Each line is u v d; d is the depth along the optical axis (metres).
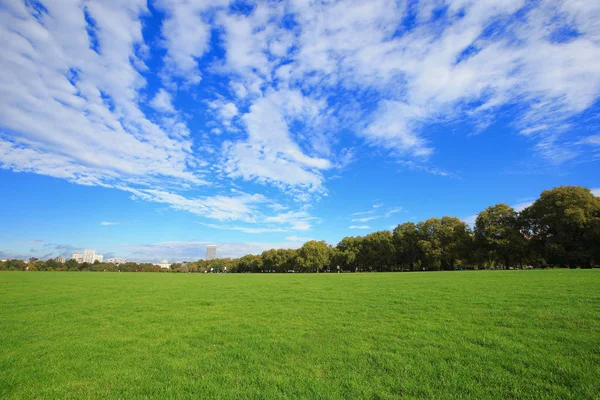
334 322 13.71
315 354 9.48
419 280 35.56
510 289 21.52
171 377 8.03
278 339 11.22
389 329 12.00
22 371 8.58
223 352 9.95
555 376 7.22
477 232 82.75
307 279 49.16
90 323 14.73
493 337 10.19
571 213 61.47
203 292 28.75
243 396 6.85
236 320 14.88
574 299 15.89
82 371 8.55
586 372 7.34
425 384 7.15
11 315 17.00
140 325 14.16
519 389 6.75
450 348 9.44
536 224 73.00
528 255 73.94
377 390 6.95
